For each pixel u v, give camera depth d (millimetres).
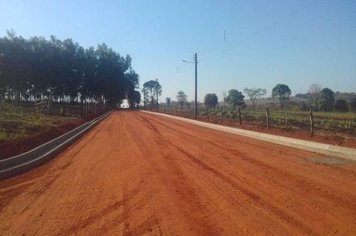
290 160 16547
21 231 8000
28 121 29391
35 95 78562
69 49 76500
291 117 42469
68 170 15047
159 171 14289
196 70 58406
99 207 9688
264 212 8906
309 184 11758
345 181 12125
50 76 70000
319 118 40562
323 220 8227
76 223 8422
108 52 105812
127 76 128875
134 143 23859
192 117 58281
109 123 45688
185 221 8352
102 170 14883
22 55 65688
